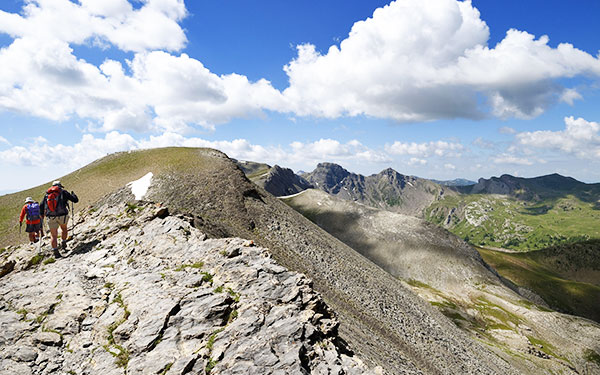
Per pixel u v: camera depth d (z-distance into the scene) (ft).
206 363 34.14
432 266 599.57
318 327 43.88
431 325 211.00
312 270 180.14
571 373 304.30
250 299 44.73
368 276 225.97
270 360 34.40
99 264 55.47
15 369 34.12
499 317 440.45
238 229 191.11
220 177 246.47
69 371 34.68
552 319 434.30
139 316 40.55
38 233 65.77
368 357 81.05
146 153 303.48
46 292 46.70
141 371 33.50
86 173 283.79
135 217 73.05
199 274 50.06
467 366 174.70
